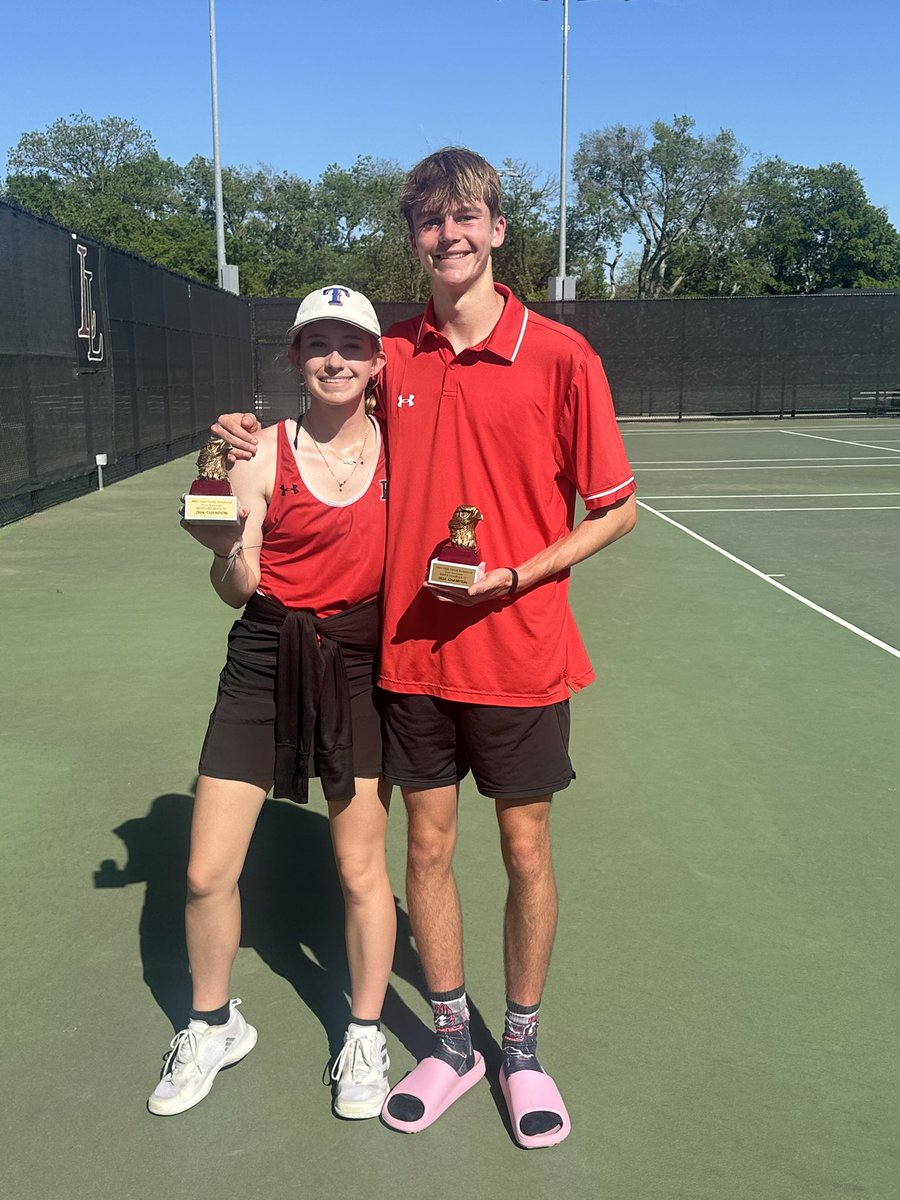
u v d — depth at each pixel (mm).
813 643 6188
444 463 2160
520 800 2223
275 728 2240
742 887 3256
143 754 4332
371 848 2332
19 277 10500
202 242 62688
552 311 26906
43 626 6414
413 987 2732
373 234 64688
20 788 3982
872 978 2777
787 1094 2330
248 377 24344
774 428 25109
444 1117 2268
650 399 27281
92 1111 2266
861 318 27188
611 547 9469
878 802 3914
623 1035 2527
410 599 2191
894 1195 2047
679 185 62281
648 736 4598
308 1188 2061
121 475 14352
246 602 2295
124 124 77625
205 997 2332
